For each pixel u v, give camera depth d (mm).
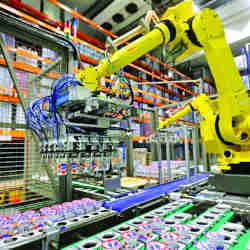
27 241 1097
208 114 2443
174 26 1892
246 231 1281
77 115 1646
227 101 2023
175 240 1114
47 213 1507
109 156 1922
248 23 5488
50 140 1920
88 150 1723
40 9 4078
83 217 1464
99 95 1809
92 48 4211
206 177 3273
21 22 2031
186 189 2383
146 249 1039
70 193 2525
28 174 2508
